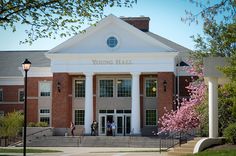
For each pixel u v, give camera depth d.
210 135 28.14
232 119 31.67
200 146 25.89
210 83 28.20
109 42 57.50
